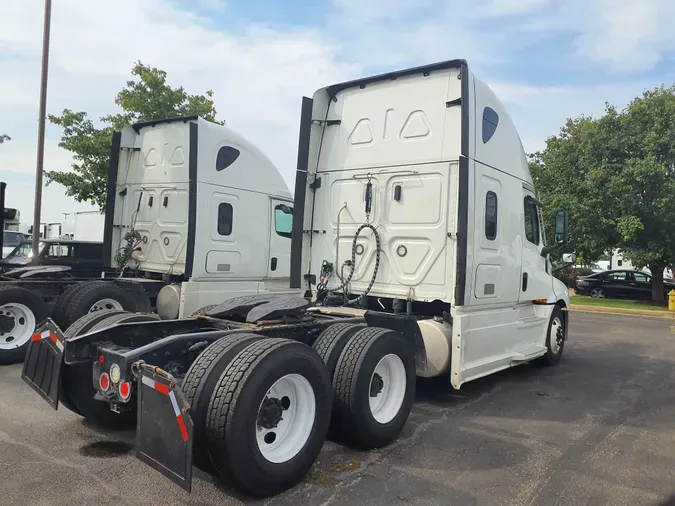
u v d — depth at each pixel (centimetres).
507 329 654
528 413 571
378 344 445
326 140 663
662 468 429
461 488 382
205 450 334
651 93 1983
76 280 823
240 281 892
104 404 454
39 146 1317
